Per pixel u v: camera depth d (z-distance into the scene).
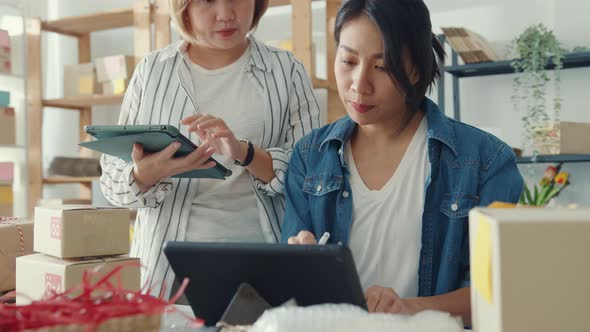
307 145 1.53
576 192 3.37
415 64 1.28
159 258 1.75
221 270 0.95
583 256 0.66
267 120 1.80
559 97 3.41
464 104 3.63
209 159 1.55
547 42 3.19
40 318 0.69
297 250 0.89
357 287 0.90
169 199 1.76
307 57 3.30
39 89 4.27
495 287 0.68
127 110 1.88
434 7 3.73
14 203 4.28
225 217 1.76
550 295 0.66
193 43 1.82
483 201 1.33
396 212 1.37
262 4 1.86
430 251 1.34
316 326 0.76
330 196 1.44
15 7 4.22
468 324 1.22
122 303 0.75
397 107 1.33
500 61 3.28
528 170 3.41
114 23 4.29
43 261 1.28
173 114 1.80
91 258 1.31
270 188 1.70
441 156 1.37
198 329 0.99
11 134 4.03
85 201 4.34
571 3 3.39
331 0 3.49
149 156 1.52
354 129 1.45
